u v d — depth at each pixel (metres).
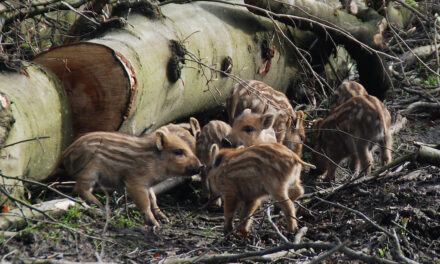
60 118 10.48
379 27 16.44
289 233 9.60
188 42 12.89
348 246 8.73
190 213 10.99
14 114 9.23
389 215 9.29
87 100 10.91
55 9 13.22
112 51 10.60
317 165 13.60
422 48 19.52
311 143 13.95
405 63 18.95
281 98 14.34
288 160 9.66
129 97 10.76
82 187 10.13
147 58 11.41
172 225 10.26
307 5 15.48
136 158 10.10
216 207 11.25
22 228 8.55
